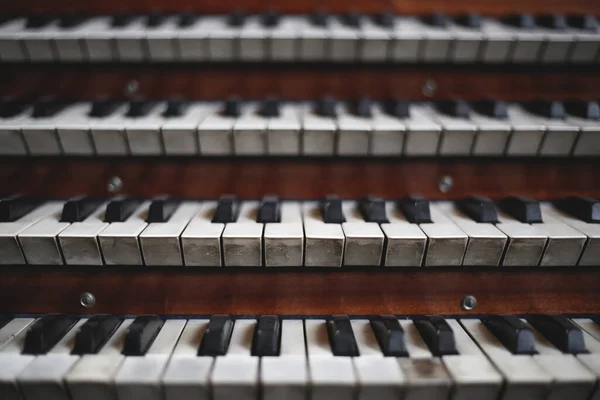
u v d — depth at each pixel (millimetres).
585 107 346
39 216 327
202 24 364
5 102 343
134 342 286
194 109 354
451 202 350
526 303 331
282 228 315
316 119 339
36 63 358
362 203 340
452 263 316
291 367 278
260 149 333
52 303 329
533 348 290
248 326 310
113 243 309
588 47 347
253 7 379
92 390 274
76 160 344
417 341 299
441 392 274
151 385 272
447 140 332
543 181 353
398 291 330
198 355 287
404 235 310
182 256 312
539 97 371
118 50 348
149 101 351
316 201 350
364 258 313
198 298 327
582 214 332
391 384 271
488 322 312
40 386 273
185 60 352
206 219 326
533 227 321
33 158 344
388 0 378
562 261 317
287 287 328
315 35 344
